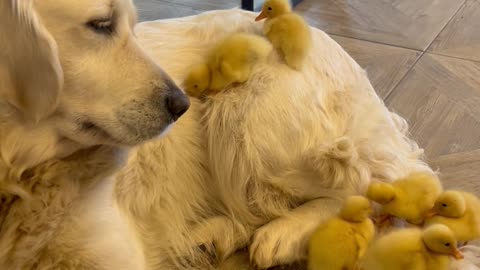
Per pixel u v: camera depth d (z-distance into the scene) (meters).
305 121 1.28
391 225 1.27
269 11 1.32
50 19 0.95
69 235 1.04
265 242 1.26
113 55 1.00
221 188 1.30
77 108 0.99
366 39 1.85
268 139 1.27
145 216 1.25
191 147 1.29
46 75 0.94
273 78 1.28
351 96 1.35
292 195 1.31
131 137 1.02
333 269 1.20
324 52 1.35
